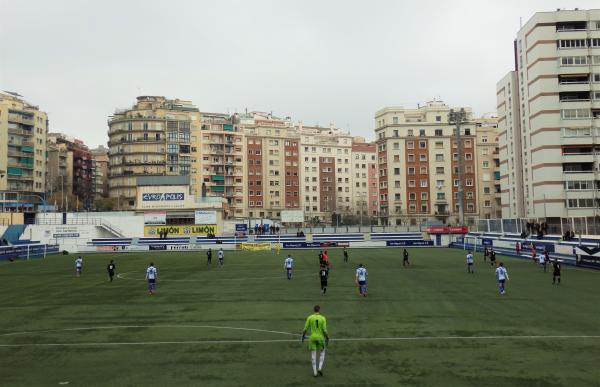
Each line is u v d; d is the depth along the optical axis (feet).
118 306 92.79
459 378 47.52
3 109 443.32
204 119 553.23
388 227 308.19
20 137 455.22
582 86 280.31
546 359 53.52
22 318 82.02
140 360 55.57
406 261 168.04
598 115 281.13
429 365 51.90
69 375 50.47
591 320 74.08
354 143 644.27
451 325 71.41
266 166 521.24
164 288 118.62
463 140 448.24
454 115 278.67
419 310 83.76
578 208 276.82
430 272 145.59
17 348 61.93
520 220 214.69
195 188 489.26
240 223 352.49
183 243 280.31
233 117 551.59
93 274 155.22
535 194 291.99
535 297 96.73
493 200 444.96
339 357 55.52
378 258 200.75
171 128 487.20
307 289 112.68
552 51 283.79
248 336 66.69
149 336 67.41
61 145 558.97
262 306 90.48
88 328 73.31
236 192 506.07
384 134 452.76
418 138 445.78
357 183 616.80
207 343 63.10
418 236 287.28
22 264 198.18
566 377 47.39
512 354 55.67
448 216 439.63
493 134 451.53
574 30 282.77
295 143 538.06
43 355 58.44
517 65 324.39
